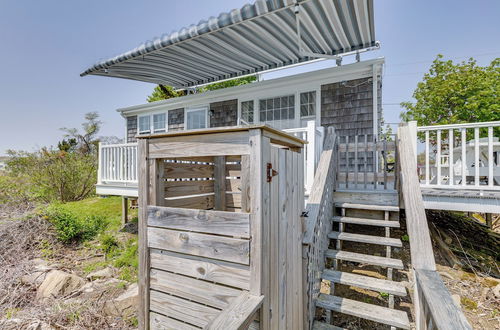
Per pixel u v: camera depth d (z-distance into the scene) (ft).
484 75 39.22
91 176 26.86
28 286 9.91
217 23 12.11
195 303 4.22
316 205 7.76
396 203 10.26
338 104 17.72
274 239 4.14
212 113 23.26
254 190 3.60
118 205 22.56
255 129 3.60
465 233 13.57
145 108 27.58
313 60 17.62
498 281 8.95
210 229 3.98
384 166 11.44
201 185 6.13
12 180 24.53
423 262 5.26
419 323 4.88
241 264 3.73
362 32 14.01
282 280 4.55
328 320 7.05
